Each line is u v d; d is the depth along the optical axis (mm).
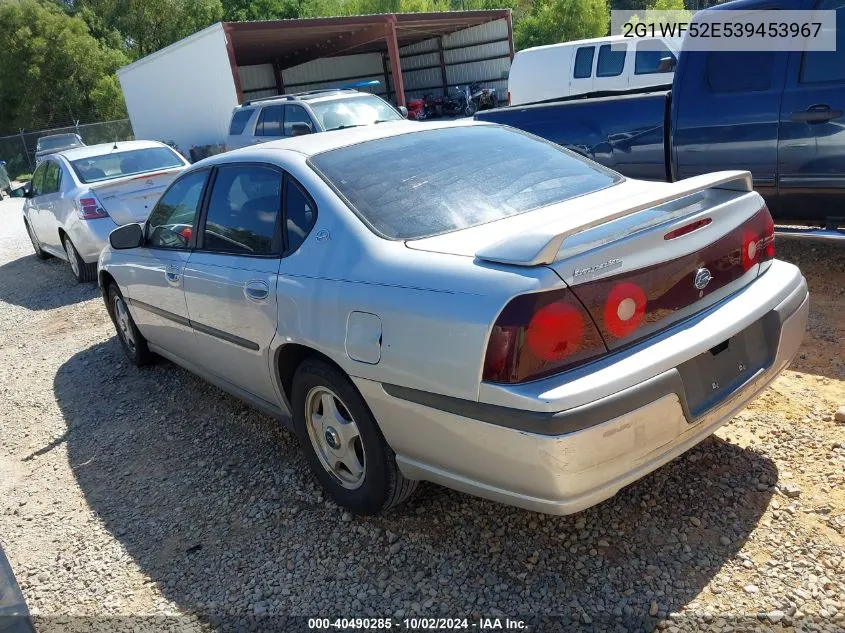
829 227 5055
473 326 2217
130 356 5426
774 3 4855
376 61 34000
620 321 2268
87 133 35500
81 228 7863
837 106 4609
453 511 3000
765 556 2490
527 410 2131
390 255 2611
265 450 3805
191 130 21625
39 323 7250
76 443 4312
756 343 2646
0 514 3617
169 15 47188
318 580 2729
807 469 2914
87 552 3168
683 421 2340
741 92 5070
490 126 3721
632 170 5777
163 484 3643
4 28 40781
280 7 48938
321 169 3113
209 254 3633
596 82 13805
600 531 2729
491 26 27906
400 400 2496
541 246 2143
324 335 2742
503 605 2451
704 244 2521
